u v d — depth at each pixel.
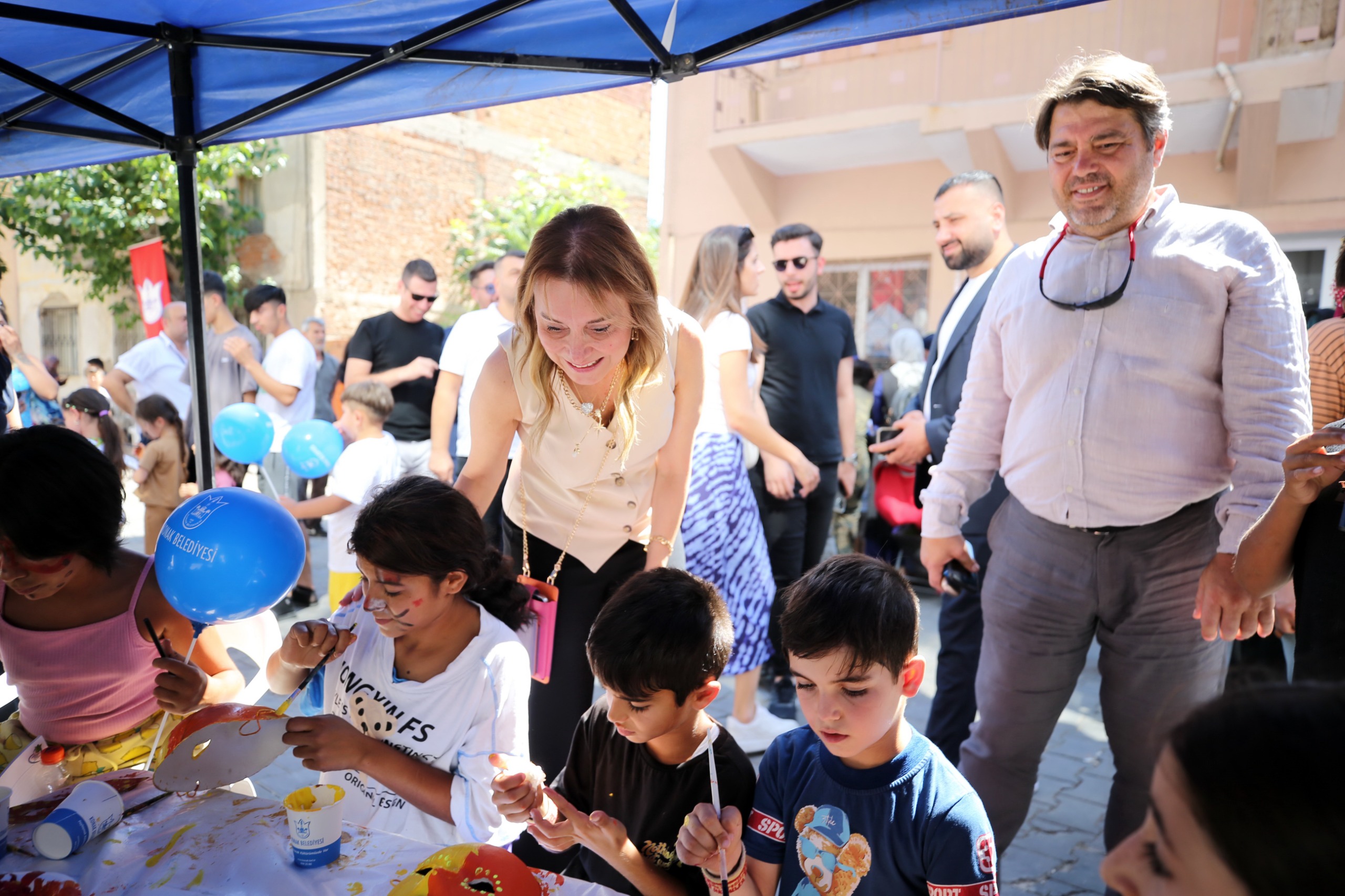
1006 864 2.62
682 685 1.48
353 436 4.27
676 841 1.52
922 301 8.34
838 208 8.62
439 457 4.07
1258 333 1.79
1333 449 1.48
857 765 1.41
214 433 4.10
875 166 8.41
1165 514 1.92
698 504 2.98
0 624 1.78
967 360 2.86
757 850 1.49
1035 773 2.19
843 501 5.16
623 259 1.82
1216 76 6.43
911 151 8.08
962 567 2.55
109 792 1.40
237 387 5.58
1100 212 1.89
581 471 2.15
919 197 8.25
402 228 11.12
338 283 10.56
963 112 7.30
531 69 2.37
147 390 5.43
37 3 2.34
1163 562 1.93
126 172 9.64
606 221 1.84
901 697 1.37
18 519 1.59
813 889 1.43
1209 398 1.89
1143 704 1.98
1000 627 2.15
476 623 1.80
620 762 1.65
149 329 6.64
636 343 1.97
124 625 1.80
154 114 2.98
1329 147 6.54
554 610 2.14
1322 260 6.73
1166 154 7.27
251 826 1.40
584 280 1.78
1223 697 0.59
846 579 1.35
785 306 3.85
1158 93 1.82
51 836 1.31
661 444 2.16
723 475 3.03
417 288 5.03
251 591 1.63
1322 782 0.51
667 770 1.60
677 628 1.48
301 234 10.33
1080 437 1.96
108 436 5.53
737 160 8.44
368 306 10.88
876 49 8.17
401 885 1.15
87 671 1.79
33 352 12.70
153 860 1.30
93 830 1.35
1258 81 6.33
